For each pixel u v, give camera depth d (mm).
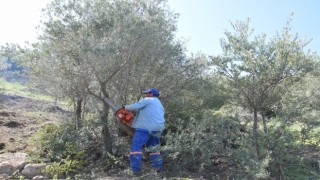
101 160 6250
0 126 8367
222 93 6797
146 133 5871
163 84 7090
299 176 6137
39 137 6504
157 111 5926
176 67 6988
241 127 6469
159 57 6754
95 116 7000
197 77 7066
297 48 6039
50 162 5949
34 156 5957
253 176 5512
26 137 7500
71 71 6207
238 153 5832
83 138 6516
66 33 5773
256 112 6516
